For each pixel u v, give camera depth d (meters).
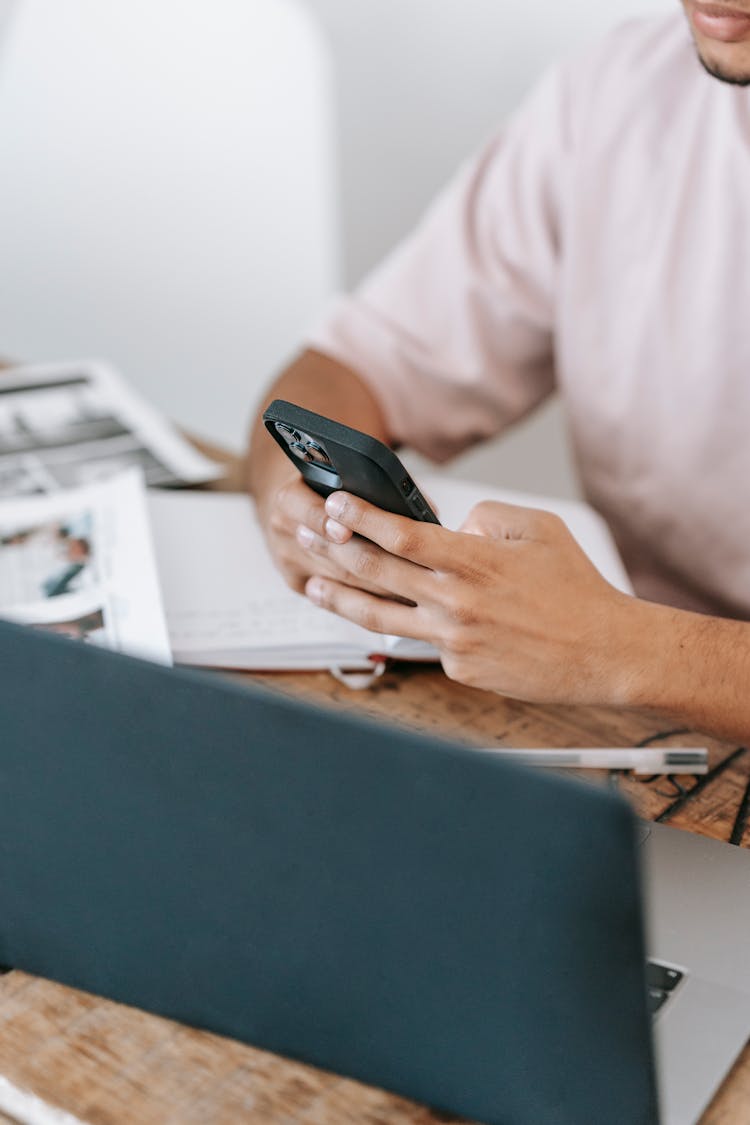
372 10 1.84
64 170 2.15
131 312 2.20
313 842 0.52
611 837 0.46
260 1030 0.59
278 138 1.95
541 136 1.18
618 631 0.77
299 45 1.89
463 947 0.51
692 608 1.21
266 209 2.01
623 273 1.14
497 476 2.06
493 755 0.48
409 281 1.23
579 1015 0.50
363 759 0.49
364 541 0.79
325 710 0.50
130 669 0.52
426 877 0.51
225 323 2.12
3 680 0.56
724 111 1.05
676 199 1.09
